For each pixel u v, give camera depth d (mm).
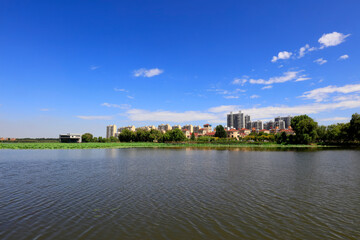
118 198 17938
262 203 16609
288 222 13055
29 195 18859
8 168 35844
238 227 12367
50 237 11156
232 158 52781
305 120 120188
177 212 14688
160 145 130875
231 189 20891
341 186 22203
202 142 151250
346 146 112000
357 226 12500
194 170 33125
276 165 38969
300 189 20891
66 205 16156
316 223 12914
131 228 12219
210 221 13211
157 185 22656
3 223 12883
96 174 29609
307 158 51750
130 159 50969
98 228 12211
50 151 82688
